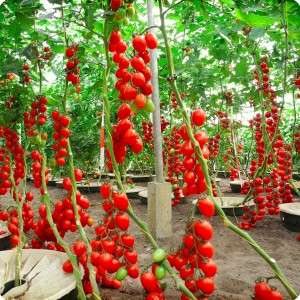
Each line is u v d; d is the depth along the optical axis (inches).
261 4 114.8
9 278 86.3
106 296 86.2
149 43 68.2
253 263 113.8
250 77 190.7
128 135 67.9
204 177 64.4
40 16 84.6
